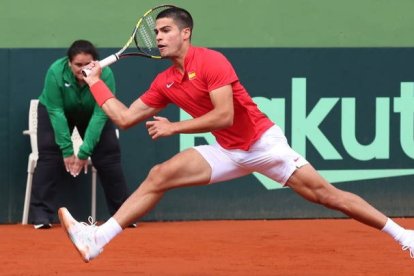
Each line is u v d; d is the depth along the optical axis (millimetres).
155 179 14500
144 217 23719
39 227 22031
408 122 24547
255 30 25391
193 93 14367
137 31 16203
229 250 19016
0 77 23297
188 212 23922
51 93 21188
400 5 25859
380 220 14828
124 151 23656
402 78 24500
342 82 24266
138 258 17906
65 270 16516
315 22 25594
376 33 25797
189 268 16828
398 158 24500
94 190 22969
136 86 23672
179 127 13914
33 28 24625
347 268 16984
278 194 24234
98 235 14414
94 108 21438
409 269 16891
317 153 24188
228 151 14719
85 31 24781
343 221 23922
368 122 24375
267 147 14656
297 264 17375
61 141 21344
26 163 23438
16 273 16156
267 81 24016
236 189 24078
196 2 25188
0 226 22797
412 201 24547
